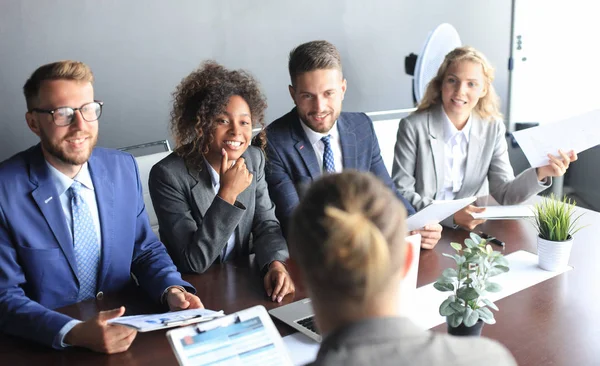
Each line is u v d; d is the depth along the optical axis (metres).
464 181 3.00
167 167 2.20
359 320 0.76
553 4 4.59
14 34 3.18
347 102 4.20
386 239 0.76
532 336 1.58
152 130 3.63
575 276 1.94
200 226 2.07
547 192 4.66
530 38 4.68
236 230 2.26
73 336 1.55
